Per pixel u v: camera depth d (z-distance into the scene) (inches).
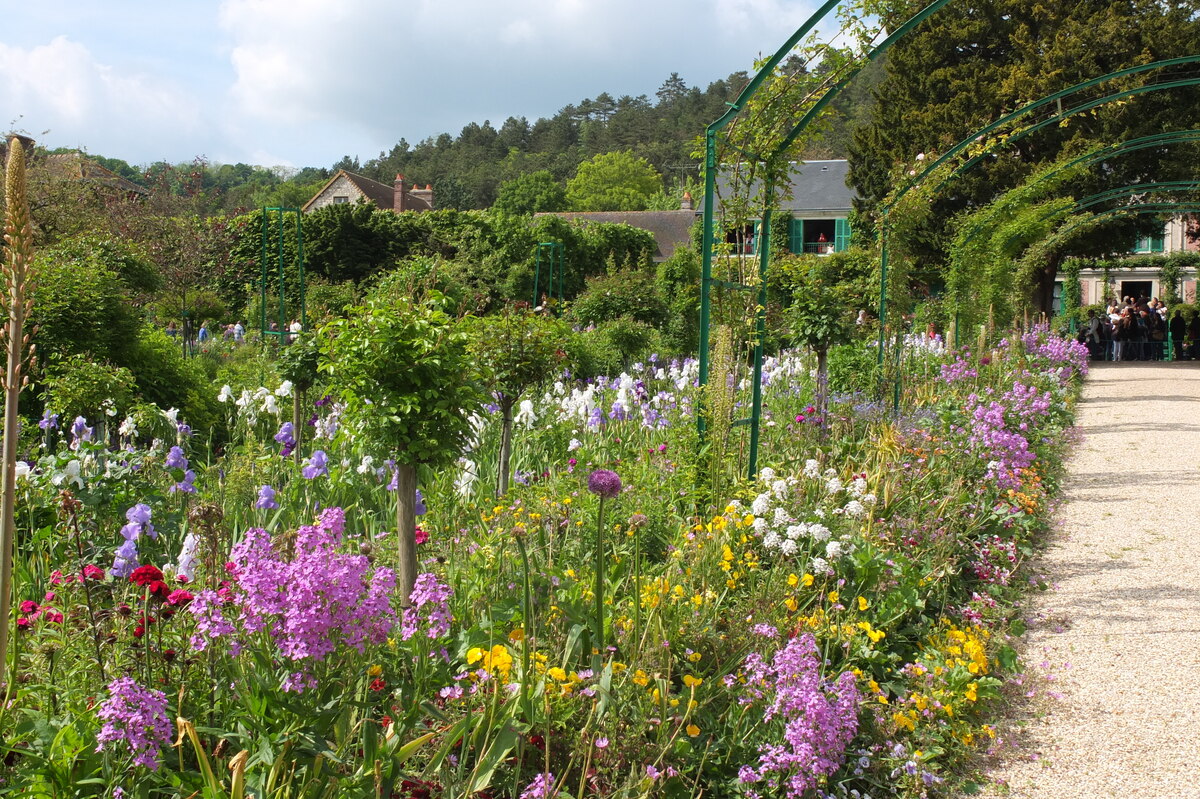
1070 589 228.7
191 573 136.5
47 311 303.0
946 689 159.0
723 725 134.7
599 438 294.8
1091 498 325.7
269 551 111.8
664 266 823.7
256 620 102.0
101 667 105.7
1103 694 170.2
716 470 225.8
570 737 118.4
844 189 1555.1
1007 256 679.7
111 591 129.6
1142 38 783.1
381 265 961.5
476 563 158.2
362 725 104.6
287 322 773.9
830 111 266.8
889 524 220.1
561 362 248.2
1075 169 560.1
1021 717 162.6
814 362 538.9
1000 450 291.6
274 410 278.1
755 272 272.1
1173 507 306.7
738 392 280.1
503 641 134.4
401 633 122.2
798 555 188.4
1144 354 973.2
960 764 146.6
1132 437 451.8
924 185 445.4
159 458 223.3
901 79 936.9
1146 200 850.8
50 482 178.2
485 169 3833.7
